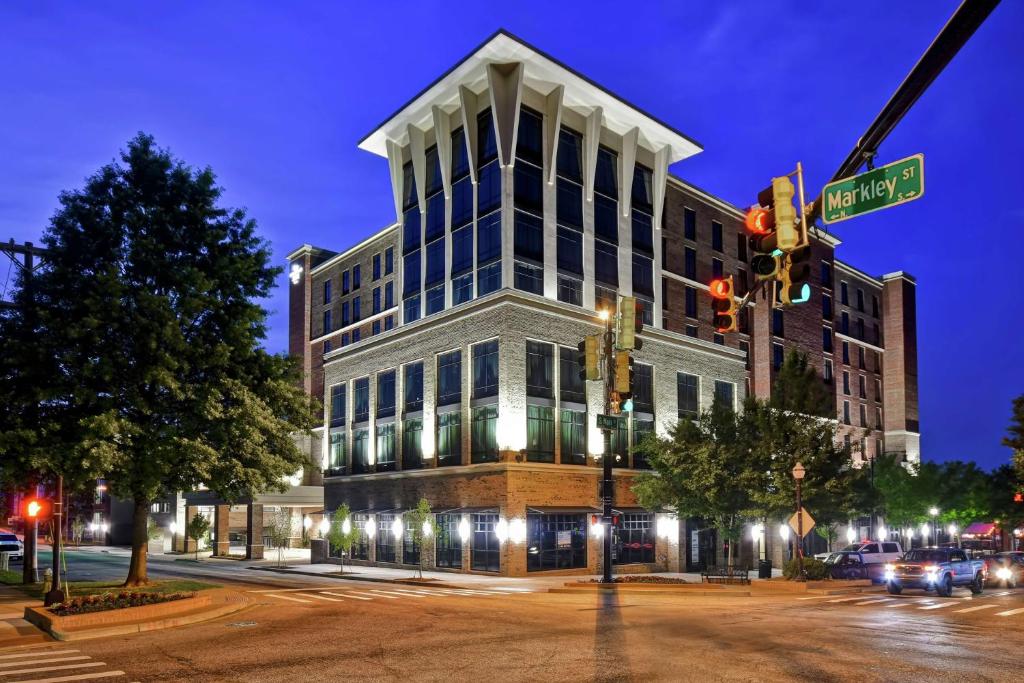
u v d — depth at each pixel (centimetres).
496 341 4209
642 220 5381
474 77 4769
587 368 2241
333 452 5531
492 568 4038
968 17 561
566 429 4341
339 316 7175
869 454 8050
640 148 5434
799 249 989
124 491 2619
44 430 2416
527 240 4612
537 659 1380
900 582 3005
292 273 7938
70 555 6431
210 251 2869
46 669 1320
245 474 2731
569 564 4178
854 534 6662
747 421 3894
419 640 1617
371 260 6800
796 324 7000
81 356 2488
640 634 1702
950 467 6706
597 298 4953
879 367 8481
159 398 2652
